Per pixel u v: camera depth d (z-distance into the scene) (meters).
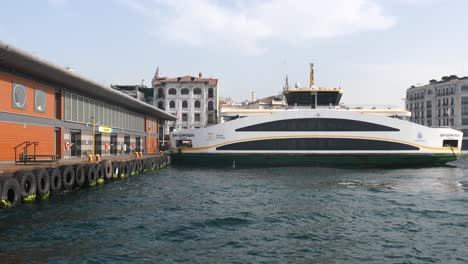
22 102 25.67
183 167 45.28
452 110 90.38
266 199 22.30
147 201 21.45
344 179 32.06
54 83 30.16
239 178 33.28
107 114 42.19
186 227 15.44
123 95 40.03
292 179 32.22
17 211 17.75
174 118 68.94
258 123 43.97
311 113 43.59
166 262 11.31
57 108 31.50
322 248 12.93
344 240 13.88
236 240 13.73
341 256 12.12
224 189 26.41
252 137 43.94
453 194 24.36
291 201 21.62
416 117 101.62
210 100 79.50
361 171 39.12
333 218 17.36
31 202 19.45
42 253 11.92
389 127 43.06
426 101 97.81
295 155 43.59
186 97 78.88
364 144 43.12
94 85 32.56
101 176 28.44
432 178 33.00
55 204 19.88
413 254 12.34
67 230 14.70
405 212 18.72
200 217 17.34
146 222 16.25
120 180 31.91
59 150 31.36
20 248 12.40
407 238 14.18
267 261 11.58
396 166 43.22
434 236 14.46
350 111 43.34
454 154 43.25
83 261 11.23
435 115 95.06
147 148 58.34
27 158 24.72
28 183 19.42
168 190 25.88
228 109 46.12
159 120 68.25
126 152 49.62
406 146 42.91
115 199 21.94
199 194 24.17
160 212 18.38
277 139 43.75
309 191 25.38
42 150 28.30
